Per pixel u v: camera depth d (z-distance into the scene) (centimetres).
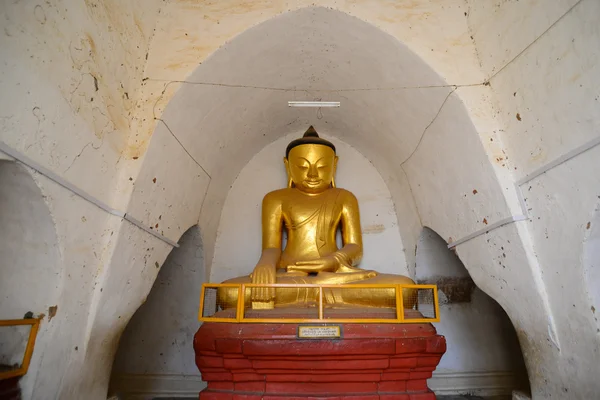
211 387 294
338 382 291
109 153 273
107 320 282
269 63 385
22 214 219
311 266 380
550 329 270
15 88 187
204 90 343
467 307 463
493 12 311
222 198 479
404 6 344
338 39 365
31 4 193
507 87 296
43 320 226
